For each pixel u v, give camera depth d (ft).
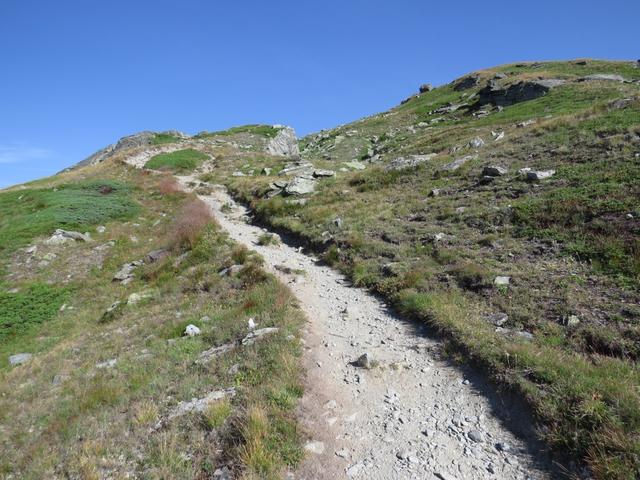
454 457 23.49
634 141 68.13
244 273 55.98
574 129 87.56
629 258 39.60
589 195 53.88
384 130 222.48
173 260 72.54
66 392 36.96
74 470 24.44
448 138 132.87
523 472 21.89
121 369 37.91
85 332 54.13
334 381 31.81
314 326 41.09
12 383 43.09
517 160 80.84
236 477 22.39
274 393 28.45
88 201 116.47
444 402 28.43
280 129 262.06
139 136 233.14
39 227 95.76
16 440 31.22
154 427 27.61
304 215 84.12
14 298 67.77
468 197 69.56
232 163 178.09
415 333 38.06
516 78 193.98
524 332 33.78
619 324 31.71
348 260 58.70
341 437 25.88
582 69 209.67
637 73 181.88
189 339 41.24
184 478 22.75
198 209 101.96
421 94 315.17
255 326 40.19
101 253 87.30
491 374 29.19
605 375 26.30
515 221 55.36
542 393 25.64
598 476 19.76
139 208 115.65
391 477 22.44
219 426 26.27
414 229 62.18
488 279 42.19
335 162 151.43
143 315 52.95
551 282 39.81
